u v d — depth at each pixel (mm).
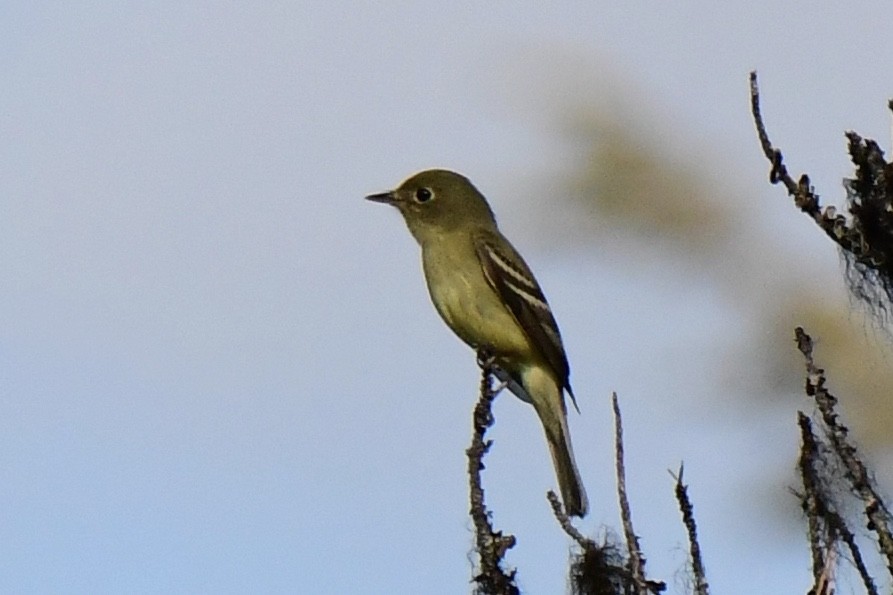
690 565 9281
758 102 9758
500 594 10188
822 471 9148
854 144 9578
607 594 9500
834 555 8945
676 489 9406
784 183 9719
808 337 9344
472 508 10531
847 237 9586
